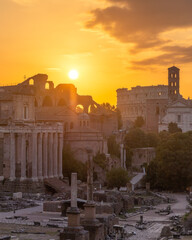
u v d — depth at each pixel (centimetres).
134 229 9819
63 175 17312
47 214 11431
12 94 16400
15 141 15538
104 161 18625
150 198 14588
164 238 8788
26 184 15200
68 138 18462
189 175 16738
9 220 10500
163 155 17050
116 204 11781
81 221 8062
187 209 12875
